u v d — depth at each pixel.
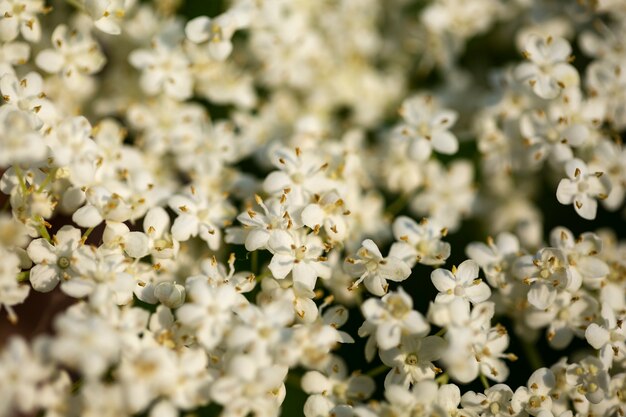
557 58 0.19
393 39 0.23
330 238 0.17
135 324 0.16
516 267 0.18
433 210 0.20
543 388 0.17
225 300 0.17
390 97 0.22
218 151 0.19
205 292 0.17
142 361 0.16
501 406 0.17
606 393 0.17
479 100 0.21
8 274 0.17
